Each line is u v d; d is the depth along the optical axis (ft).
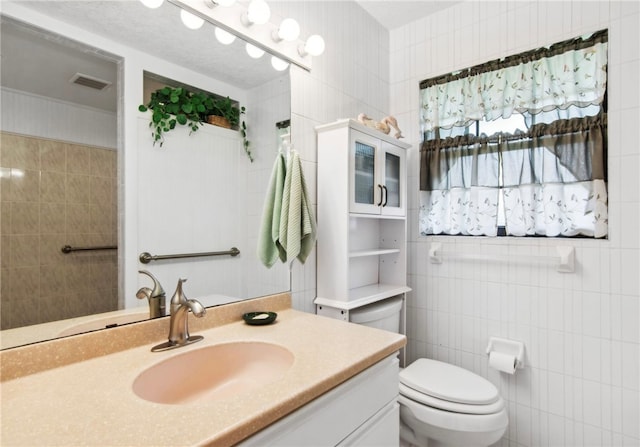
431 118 6.97
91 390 2.48
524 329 5.84
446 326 6.68
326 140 5.38
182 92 3.87
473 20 6.48
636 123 5.01
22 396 2.39
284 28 4.56
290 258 4.47
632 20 5.07
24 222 2.81
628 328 5.02
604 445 5.16
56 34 3.00
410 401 4.90
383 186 5.88
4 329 2.70
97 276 3.21
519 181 5.92
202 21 4.03
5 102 2.72
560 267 5.45
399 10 6.86
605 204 5.23
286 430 2.44
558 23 5.64
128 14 3.44
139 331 3.39
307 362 2.96
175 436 1.93
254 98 4.61
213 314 4.03
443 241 6.73
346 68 6.24
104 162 3.28
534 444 5.72
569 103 5.52
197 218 3.99
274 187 4.80
